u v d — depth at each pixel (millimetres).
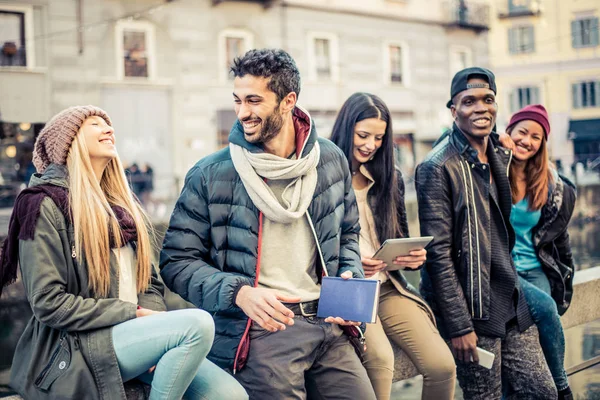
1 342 9648
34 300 2178
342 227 2678
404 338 3068
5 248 2252
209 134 24375
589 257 13852
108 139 2430
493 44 27109
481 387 3279
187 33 23953
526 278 3717
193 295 2408
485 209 3230
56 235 2234
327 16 26828
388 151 3111
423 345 3020
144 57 23266
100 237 2305
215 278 2371
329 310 2395
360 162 3115
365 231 3137
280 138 2492
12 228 2250
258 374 2395
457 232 3230
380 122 3041
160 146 23594
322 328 2473
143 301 2500
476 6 27812
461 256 3223
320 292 2430
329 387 2508
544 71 25438
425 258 2984
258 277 2453
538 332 3457
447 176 3225
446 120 29766
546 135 3602
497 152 3330
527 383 3334
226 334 2457
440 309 3211
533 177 3627
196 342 2172
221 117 24625
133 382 2414
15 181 19438
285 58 2445
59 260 2240
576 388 4523
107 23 22078
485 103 3213
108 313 2236
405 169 28438
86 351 2205
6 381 7980
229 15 24766
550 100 25391
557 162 23547
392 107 28562
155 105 23578
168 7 23422
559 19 24531
